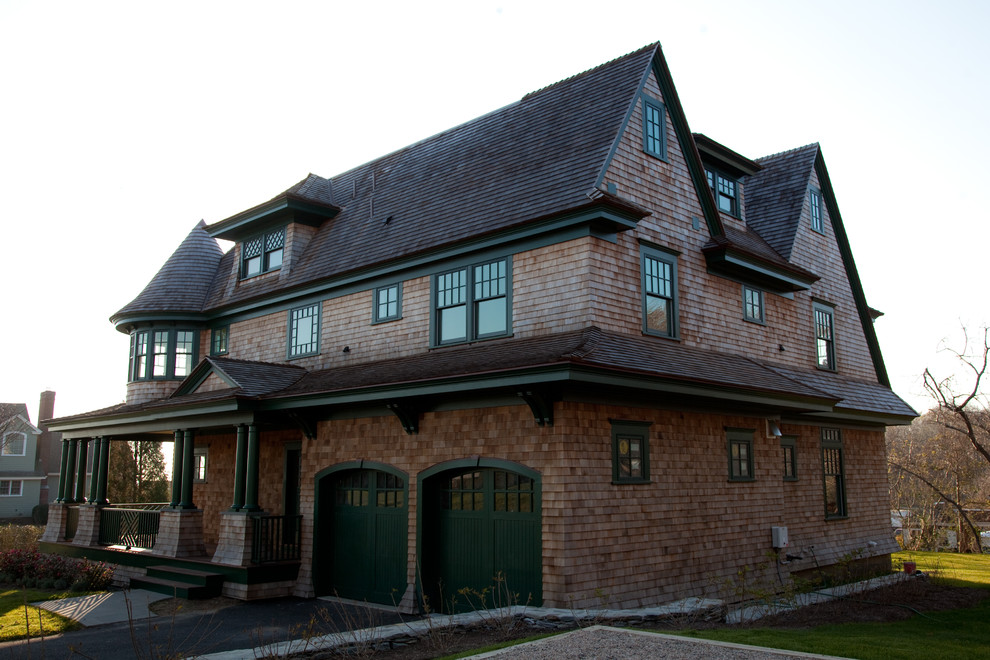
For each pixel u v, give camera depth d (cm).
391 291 1596
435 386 1191
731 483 1427
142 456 3375
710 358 1435
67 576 1614
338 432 1516
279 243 1977
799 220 1938
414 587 1300
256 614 1304
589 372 1048
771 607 1211
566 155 1411
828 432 1891
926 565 2123
